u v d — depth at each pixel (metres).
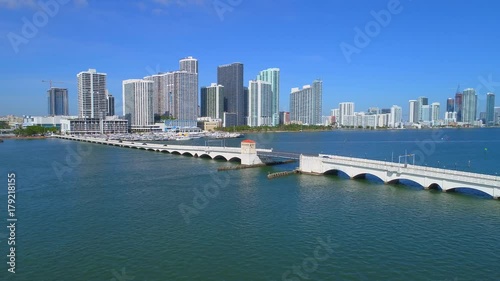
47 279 64.75
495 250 74.56
